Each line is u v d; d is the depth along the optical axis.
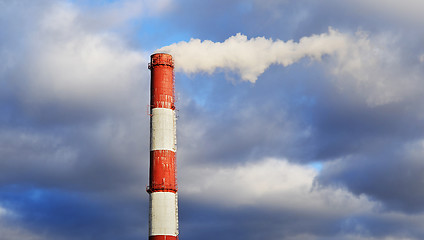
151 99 111.62
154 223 104.81
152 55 113.75
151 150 108.88
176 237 105.69
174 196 107.12
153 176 107.19
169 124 109.88
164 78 111.94
